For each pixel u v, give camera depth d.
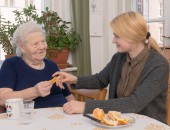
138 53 1.49
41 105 1.67
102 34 3.24
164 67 1.40
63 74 1.68
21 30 1.70
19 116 1.24
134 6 3.33
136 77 1.48
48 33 2.72
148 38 1.52
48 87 1.51
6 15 2.88
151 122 1.16
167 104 1.49
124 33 1.39
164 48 2.38
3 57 2.88
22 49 1.73
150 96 1.33
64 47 2.77
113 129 1.08
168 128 1.09
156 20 3.05
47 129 1.08
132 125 1.12
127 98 1.31
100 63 3.26
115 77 1.62
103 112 1.19
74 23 2.96
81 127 1.10
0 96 1.58
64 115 1.27
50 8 3.04
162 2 2.97
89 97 1.73
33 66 1.77
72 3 2.95
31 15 2.72
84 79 1.74
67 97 1.87
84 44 2.99
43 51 1.72
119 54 1.69
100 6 3.19
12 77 1.69
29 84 1.70
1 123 1.18
